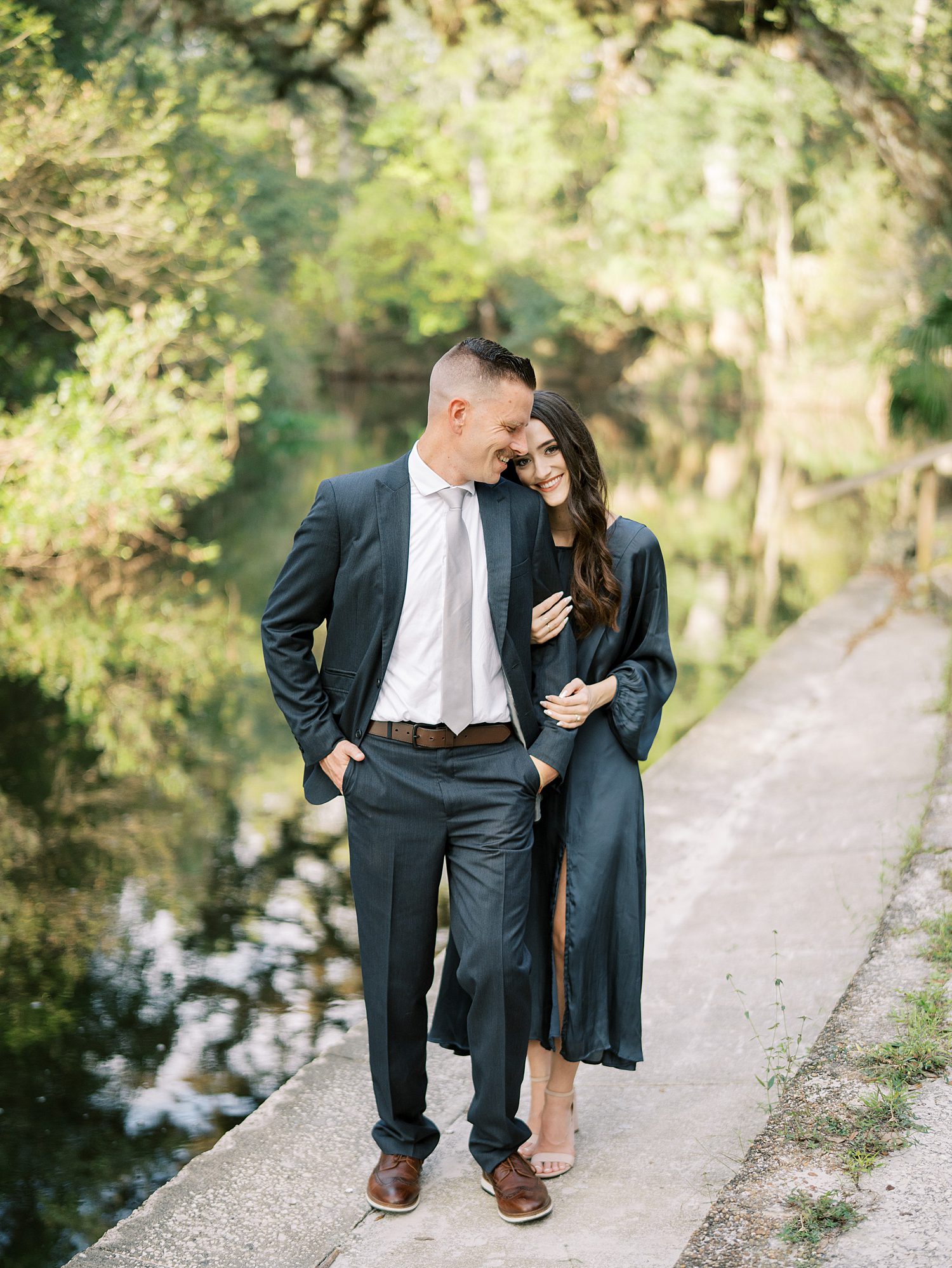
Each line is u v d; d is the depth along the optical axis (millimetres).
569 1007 2574
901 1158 2207
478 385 2328
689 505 17750
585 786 2639
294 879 5469
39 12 11688
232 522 15109
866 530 15555
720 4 9016
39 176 11188
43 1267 3039
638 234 33688
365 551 2420
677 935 4141
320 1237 2570
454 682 2412
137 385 11703
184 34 10312
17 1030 4133
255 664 9188
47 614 10695
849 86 9312
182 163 14328
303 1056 3982
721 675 8820
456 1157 2822
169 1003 4340
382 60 34844
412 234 36906
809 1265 1934
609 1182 2664
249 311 19859
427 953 2541
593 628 2641
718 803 5516
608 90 11352
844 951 3730
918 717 6352
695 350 37062
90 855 5684
